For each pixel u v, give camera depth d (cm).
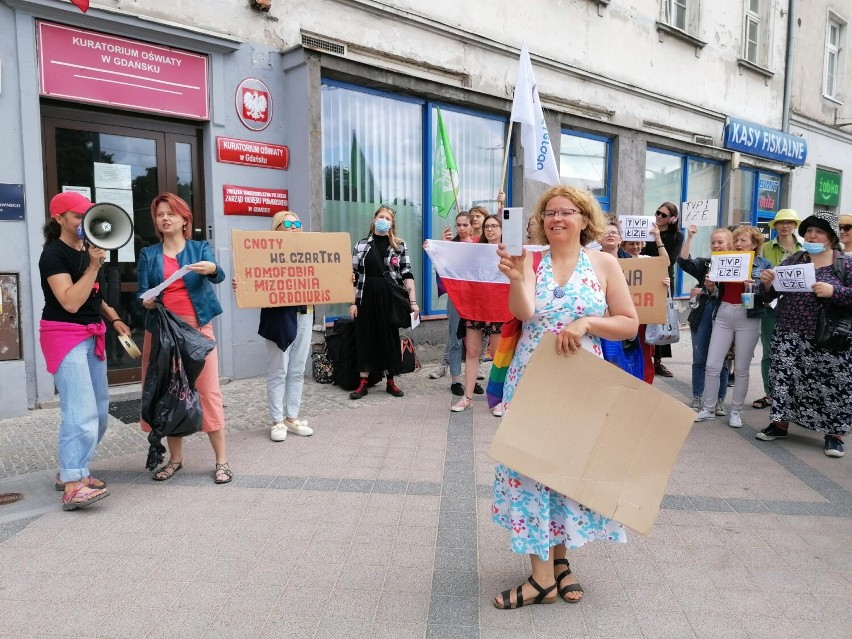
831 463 448
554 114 943
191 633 239
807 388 474
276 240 450
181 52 590
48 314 338
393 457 437
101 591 267
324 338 668
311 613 253
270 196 661
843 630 245
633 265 477
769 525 342
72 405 340
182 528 326
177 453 403
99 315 359
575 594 263
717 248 527
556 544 253
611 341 258
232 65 624
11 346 512
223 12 612
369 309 600
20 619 247
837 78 1636
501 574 285
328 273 470
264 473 404
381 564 292
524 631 242
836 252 468
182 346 364
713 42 1254
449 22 808
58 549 303
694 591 273
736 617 254
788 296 484
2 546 306
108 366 586
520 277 239
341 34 704
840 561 302
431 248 450
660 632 243
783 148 1409
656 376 746
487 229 557
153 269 378
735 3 1298
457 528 330
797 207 1554
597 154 1055
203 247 388
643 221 536
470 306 459
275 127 664
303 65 643
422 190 817
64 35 521
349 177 738
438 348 824
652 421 232
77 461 342
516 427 234
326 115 709
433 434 490
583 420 233
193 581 276
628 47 1079
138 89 565
